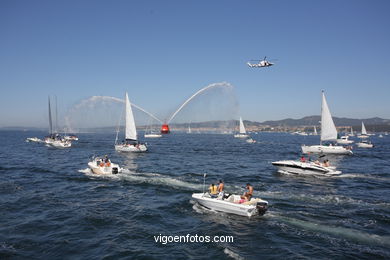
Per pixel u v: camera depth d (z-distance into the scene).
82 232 16.41
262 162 51.12
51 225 17.38
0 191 25.67
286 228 17.38
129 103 65.06
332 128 58.31
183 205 21.84
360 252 14.33
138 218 18.89
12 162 46.78
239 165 46.44
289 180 33.16
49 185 28.48
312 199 23.94
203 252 14.22
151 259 13.43
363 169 43.75
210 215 19.70
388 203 22.94
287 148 90.25
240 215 19.55
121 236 15.93
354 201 23.47
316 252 14.31
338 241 15.61
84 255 13.67
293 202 22.97
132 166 42.91
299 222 18.36
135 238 15.71
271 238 15.93
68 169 38.75
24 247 14.38
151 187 27.88
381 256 13.92
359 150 85.69
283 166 37.53
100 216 19.14
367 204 22.59
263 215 19.64
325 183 31.61
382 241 15.62
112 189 26.97
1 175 34.00
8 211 19.89
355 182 32.53
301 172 36.59
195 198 21.72
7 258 13.23
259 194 25.52
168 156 59.81
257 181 32.22
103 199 23.38
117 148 66.38
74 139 119.25
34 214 19.36
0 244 14.65
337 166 47.50
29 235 15.84
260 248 14.73
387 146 109.00
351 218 19.17
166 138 158.12
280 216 19.48
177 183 29.80
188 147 88.81
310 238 15.98
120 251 14.12
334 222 18.41
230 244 15.11
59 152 66.44
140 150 65.94
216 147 90.25
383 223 18.28
